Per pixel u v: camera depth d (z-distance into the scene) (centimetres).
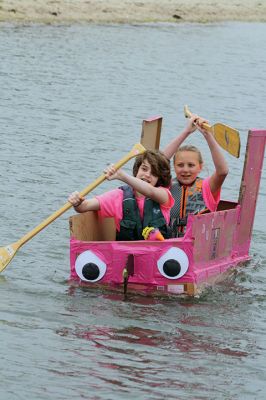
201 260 1538
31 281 1538
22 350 1250
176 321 1403
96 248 1513
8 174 2205
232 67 4125
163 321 1397
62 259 1669
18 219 1864
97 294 1495
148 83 3562
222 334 1362
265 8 6234
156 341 1316
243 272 1662
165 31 5000
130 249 1499
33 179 2178
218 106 3266
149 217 1558
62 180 2194
